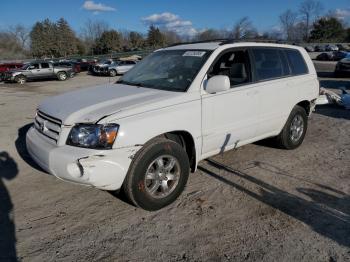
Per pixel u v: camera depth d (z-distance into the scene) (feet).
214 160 16.97
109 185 10.93
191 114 12.63
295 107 18.02
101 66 97.91
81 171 10.61
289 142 18.13
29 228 11.15
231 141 14.60
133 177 11.30
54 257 9.73
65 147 10.99
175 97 12.37
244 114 14.79
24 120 28.58
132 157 11.08
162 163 12.07
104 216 11.86
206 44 15.03
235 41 15.12
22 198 13.17
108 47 262.88
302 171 15.69
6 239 10.55
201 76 13.25
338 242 10.36
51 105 12.74
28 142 12.71
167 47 16.60
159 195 12.18
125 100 12.17
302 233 10.81
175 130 12.20
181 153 12.40
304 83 18.01
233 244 10.30
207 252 9.95
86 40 284.20
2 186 14.23
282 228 11.09
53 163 11.00
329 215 11.85
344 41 287.69
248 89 14.78
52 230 11.04
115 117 10.89
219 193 13.50
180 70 13.97
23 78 80.12
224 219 11.63
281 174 15.33
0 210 12.28
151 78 14.56
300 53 18.51
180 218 11.71
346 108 30.22
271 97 15.96
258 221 11.50
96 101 12.26
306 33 285.02
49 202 12.85
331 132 22.62
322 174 15.35
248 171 15.64
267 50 16.39
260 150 18.47
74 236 10.72
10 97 49.29
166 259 9.66
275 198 13.08
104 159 10.55
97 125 10.71
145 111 11.50
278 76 16.69
